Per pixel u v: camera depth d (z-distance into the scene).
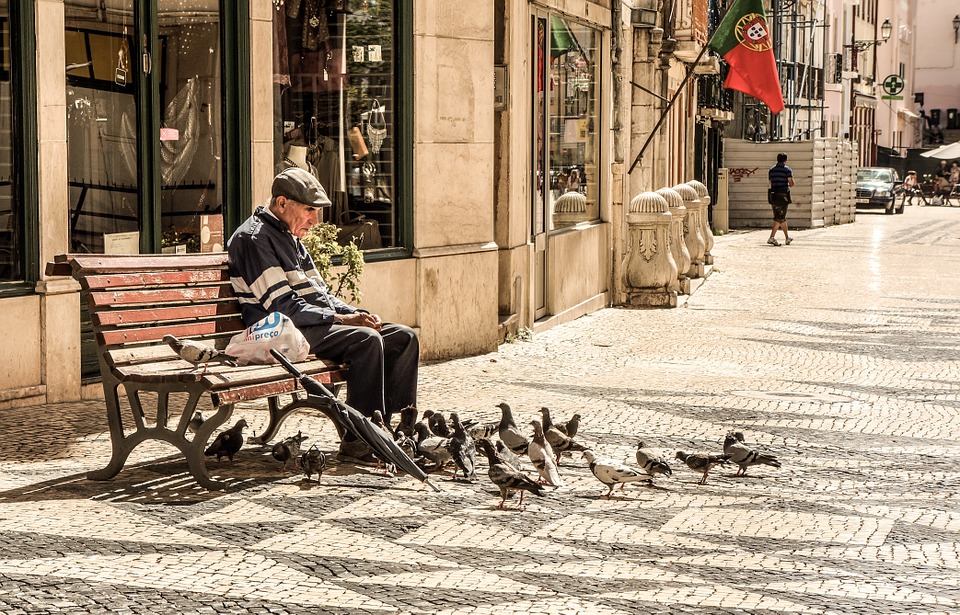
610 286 21.23
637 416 11.08
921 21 97.50
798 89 58.97
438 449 8.70
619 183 21.48
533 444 8.42
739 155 47.25
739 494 8.46
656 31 23.73
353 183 14.07
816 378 13.41
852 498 8.40
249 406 10.95
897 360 14.82
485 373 13.42
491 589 6.33
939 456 9.73
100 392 11.38
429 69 14.27
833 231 45.28
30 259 10.80
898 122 89.62
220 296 9.09
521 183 16.34
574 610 6.03
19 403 10.69
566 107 18.88
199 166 12.48
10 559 6.61
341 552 6.92
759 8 22.69
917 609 6.13
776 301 21.39
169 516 7.55
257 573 6.50
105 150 11.69
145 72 11.95
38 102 10.78
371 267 13.67
